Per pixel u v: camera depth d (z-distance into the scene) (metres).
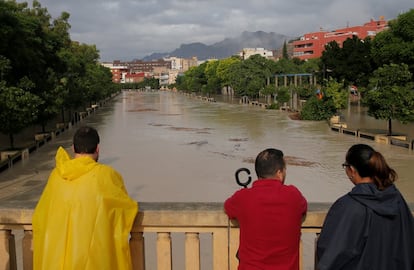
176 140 28.59
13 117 20.47
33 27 28.05
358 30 107.88
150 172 17.91
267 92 59.75
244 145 25.69
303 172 17.48
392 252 2.54
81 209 2.69
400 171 17.16
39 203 2.88
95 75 64.06
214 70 100.88
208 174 17.31
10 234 3.49
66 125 38.38
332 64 51.72
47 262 2.68
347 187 14.85
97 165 2.88
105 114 57.09
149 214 3.28
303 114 41.06
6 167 18.98
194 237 3.33
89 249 2.65
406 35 38.25
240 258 2.84
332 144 25.42
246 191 2.85
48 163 20.34
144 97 118.81
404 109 24.47
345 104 39.88
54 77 27.83
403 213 2.59
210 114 51.53
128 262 2.87
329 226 2.60
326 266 2.51
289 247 2.73
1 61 19.92
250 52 160.25
